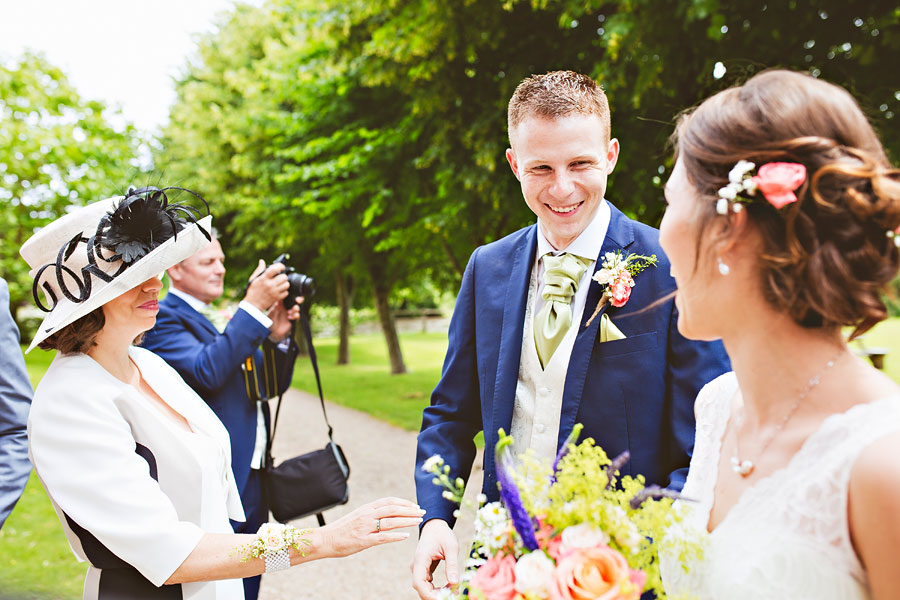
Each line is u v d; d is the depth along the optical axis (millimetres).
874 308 852
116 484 1451
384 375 14805
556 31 6289
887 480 801
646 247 1729
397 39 6609
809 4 4766
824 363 947
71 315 1537
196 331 2869
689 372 1623
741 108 952
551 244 1812
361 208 11477
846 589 855
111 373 1673
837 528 866
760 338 977
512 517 960
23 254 1666
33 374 13398
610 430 1655
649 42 4840
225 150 15219
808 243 870
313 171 9836
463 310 1983
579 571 889
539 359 1754
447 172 7387
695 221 979
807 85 939
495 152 6617
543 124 1634
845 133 898
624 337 1668
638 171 5836
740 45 4902
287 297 2896
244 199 13867
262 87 13406
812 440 914
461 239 9328
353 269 14445
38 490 5887
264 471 2775
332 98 10266
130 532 1425
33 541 4496
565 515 968
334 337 31734
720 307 991
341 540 1510
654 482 1636
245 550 1480
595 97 1680
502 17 6195
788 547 896
